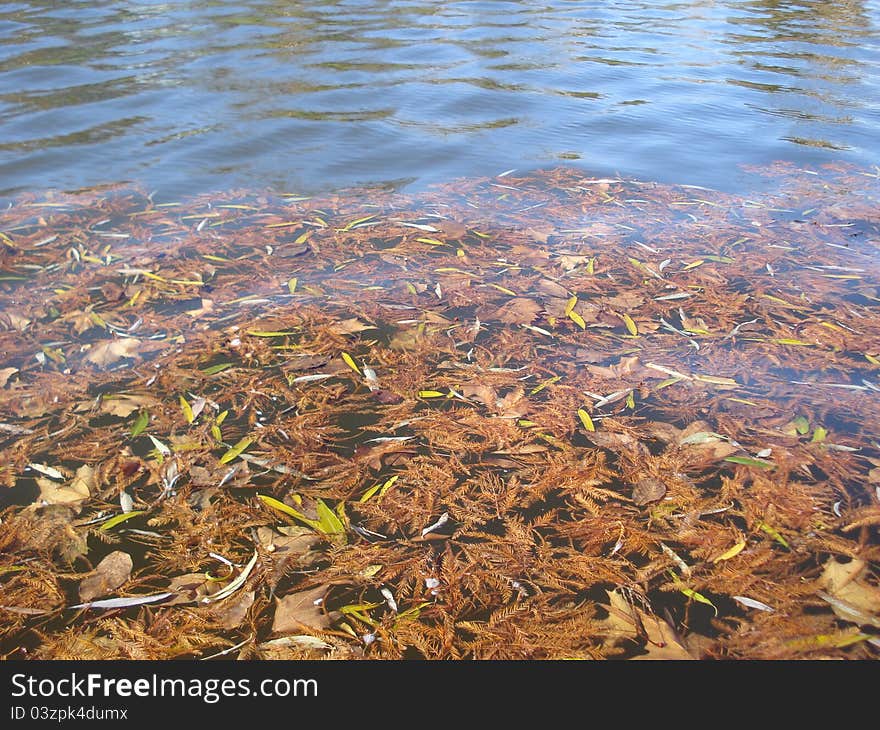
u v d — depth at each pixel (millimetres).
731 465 2734
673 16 11984
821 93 7848
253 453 2764
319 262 4344
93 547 2352
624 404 3088
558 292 4043
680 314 3830
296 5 11836
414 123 6758
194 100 7027
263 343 3482
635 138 6547
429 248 4555
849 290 4070
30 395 3062
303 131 6426
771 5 13102
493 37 10117
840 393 3152
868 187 5520
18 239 4473
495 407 3062
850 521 2486
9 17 9984
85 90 7125
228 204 5090
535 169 5859
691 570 2316
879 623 2135
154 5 11258
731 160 6070
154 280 4070
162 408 3000
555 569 2316
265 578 2260
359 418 2980
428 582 2262
